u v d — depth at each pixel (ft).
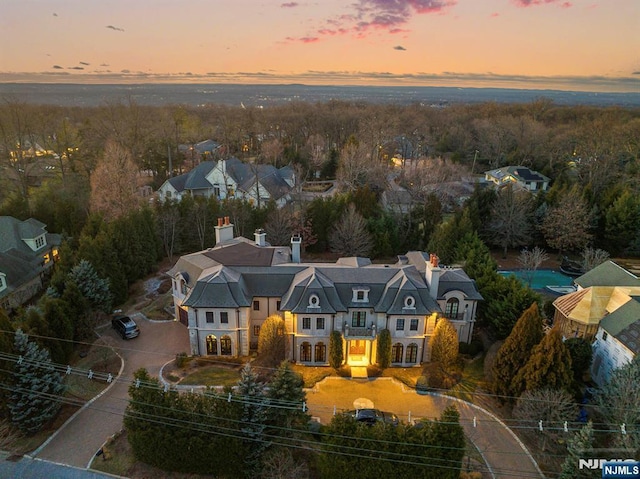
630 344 126.52
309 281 145.38
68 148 354.13
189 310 144.46
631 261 235.81
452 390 136.67
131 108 397.60
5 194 294.25
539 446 116.57
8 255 184.03
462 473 107.34
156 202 252.42
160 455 106.73
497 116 523.70
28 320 132.36
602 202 255.91
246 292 149.28
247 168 341.82
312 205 249.75
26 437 116.57
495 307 158.81
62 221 234.79
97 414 124.98
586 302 152.35
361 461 98.99
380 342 143.23
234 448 104.73
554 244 240.73
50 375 121.08
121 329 159.74
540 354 118.42
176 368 142.51
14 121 327.67
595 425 116.26
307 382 138.10
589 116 548.72
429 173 288.30
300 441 110.32
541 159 390.42
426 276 151.94
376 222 241.14
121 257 193.98
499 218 246.88
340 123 508.94
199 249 240.53
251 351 152.66
